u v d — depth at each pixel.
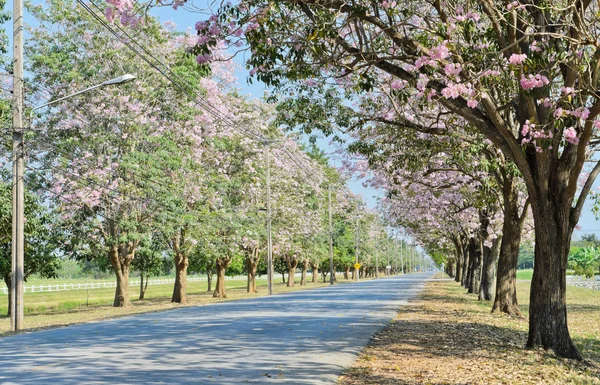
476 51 12.15
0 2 27.67
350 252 102.44
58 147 31.16
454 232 46.31
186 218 35.81
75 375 10.04
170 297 55.50
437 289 50.69
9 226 30.59
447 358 12.56
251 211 46.97
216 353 12.68
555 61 10.98
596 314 31.78
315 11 11.86
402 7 13.18
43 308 44.75
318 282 97.00
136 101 32.75
